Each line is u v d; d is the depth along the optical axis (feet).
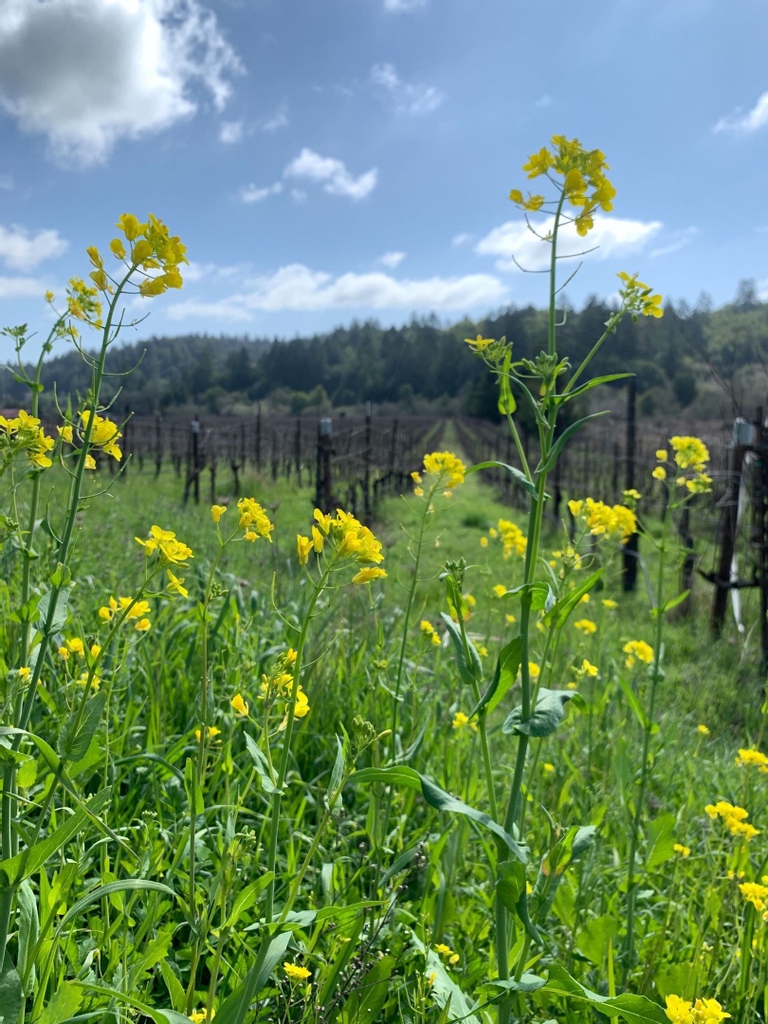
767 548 21.66
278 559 22.41
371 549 4.38
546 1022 5.79
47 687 7.97
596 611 20.22
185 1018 3.92
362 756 9.01
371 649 12.47
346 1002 5.43
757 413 23.07
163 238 4.29
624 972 6.98
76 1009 4.25
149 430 94.12
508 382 6.22
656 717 14.12
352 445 67.31
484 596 17.44
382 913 6.31
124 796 7.64
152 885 4.37
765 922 6.71
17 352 4.67
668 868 8.97
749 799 9.64
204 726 4.98
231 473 70.95
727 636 22.17
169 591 4.18
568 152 5.81
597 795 9.91
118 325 4.37
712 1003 4.68
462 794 8.48
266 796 7.64
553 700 5.61
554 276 5.89
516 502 54.85
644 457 71.10
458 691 11.15
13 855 4.02
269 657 10.38
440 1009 5.44
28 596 4.66
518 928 6.29
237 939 5.48
